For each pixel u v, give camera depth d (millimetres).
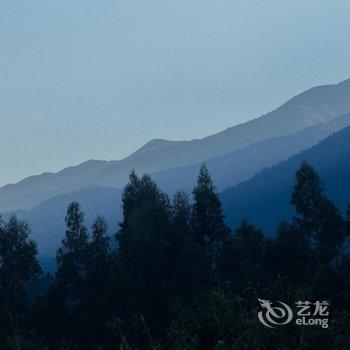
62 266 158000
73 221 162000
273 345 57000
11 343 131375
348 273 140125
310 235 170375
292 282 153625
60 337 146875
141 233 153625
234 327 56500
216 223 171750
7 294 149375
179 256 153875
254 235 173250
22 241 162875
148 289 147125
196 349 55562
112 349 137875
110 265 147750
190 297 140375
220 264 164125
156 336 137125
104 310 141250
